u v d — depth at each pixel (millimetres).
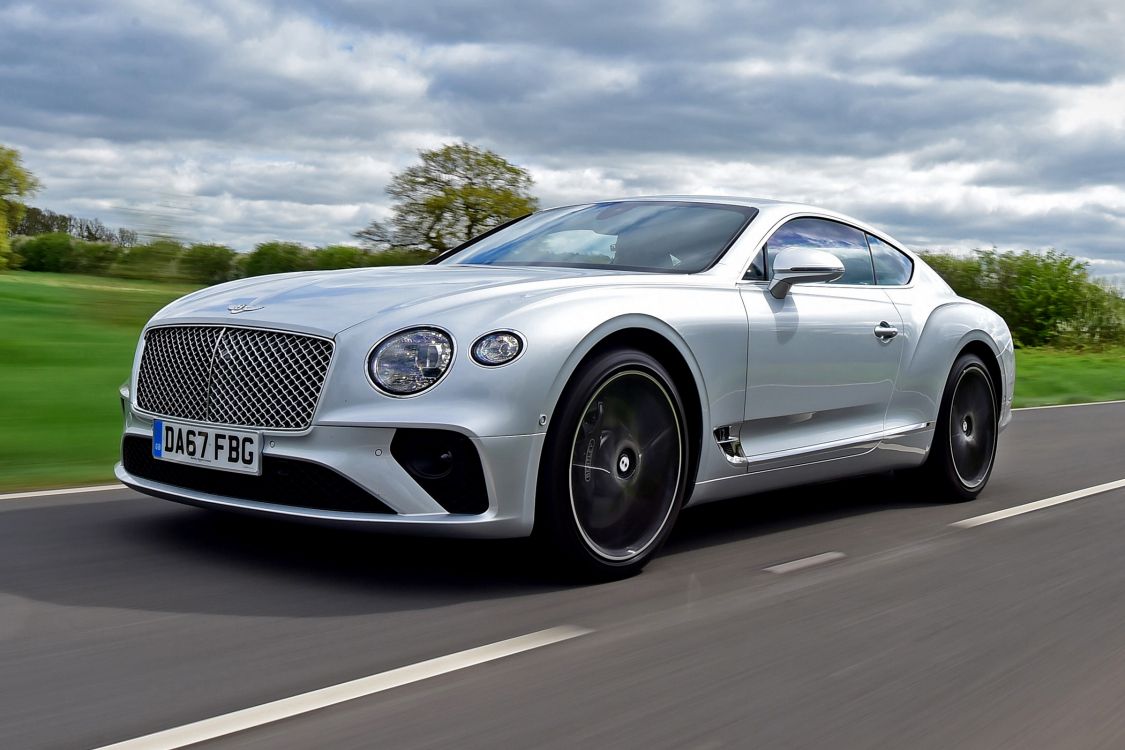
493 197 20109
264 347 3088
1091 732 2213
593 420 3174
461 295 3174
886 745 2100
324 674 2381
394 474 2938
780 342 3826
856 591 3248
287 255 10180
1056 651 2729
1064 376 15234
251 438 3059
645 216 4211
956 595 3238
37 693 2232
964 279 23406
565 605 2988
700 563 3543
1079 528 4309
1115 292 22969
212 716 2123
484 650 2578
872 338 4305
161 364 3338
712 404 3574
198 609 2844
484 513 2986
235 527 3764
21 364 8758
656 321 3359
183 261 10055
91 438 6055
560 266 3887
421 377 2951
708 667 2506
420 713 2166
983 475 5012
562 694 2301
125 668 2391
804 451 3992
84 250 11109
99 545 3490
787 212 4250
